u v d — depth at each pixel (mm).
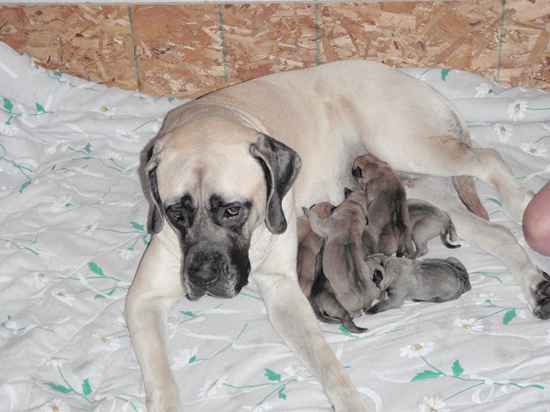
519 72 2504
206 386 1776
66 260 2053
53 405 1723
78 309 1938
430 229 2020
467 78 2459
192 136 1726
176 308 1948
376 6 2436
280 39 2490
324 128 2150
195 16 2475
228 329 1894
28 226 2148
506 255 1971
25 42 2553
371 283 1867
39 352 1839
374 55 2506
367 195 2029
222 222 1702
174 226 1737
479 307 1891
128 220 2160
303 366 1807
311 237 2012
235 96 2027
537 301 1867
